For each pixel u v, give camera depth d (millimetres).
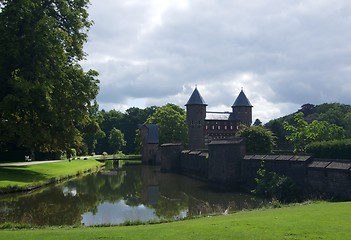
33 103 33375
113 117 152000
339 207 18156
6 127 34188
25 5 34344
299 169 30578
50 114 34625
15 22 34781
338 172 26625
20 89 32188
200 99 89875
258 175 35781
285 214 16312
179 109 105500
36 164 51750
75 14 40531
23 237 12992
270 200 30562
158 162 87625
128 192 36219
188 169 57469
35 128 35219
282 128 81125
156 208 27281
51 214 24469
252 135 46969
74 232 13883
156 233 13023
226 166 40250
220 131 110312
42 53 34844
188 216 22359
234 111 104500
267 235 11984
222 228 13297
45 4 39219
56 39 36125
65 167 54062
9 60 35125
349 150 28750
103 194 34438
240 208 26844
